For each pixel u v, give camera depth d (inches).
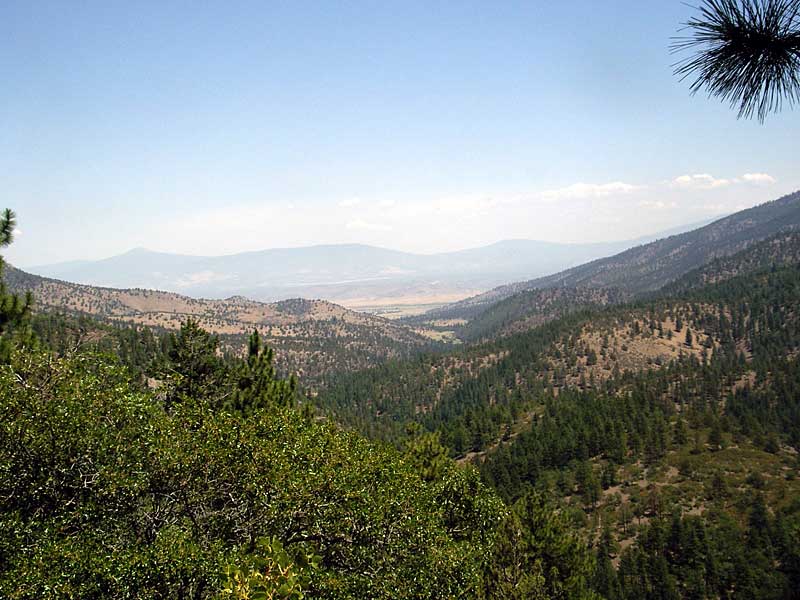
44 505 581.3
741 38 198.4
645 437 5447.8
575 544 1104.8
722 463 4803.2
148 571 522.6
